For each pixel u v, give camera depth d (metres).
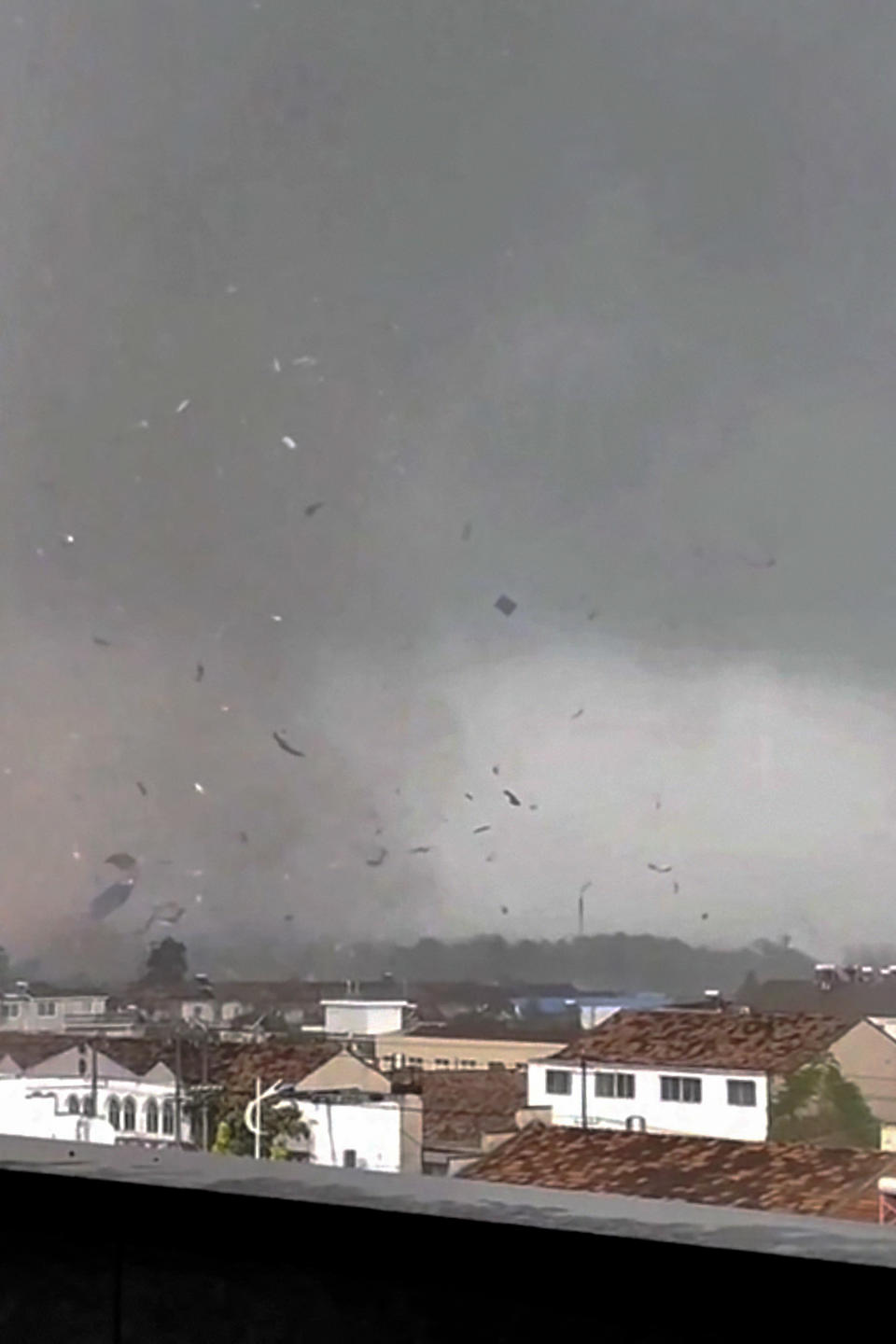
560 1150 150.25
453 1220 141.00
